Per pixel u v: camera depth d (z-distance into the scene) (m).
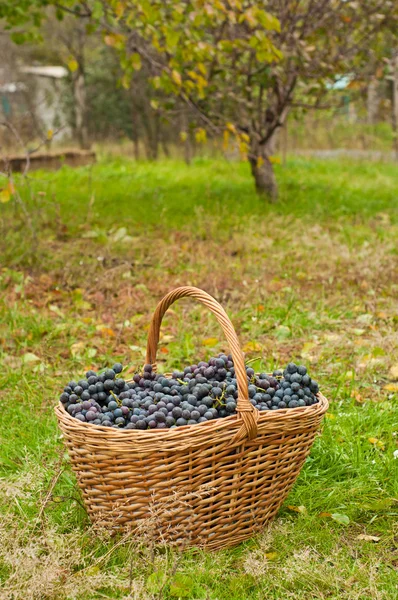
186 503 2.81
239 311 5.90
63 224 8.63
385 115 12.15
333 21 10.16
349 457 3.58
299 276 6.96
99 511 2.92
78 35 19.20
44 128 22.22
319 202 11.05
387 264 7.38
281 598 2.62
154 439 2.75
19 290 6.22
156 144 18.31
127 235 8.70
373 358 4.90
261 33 6.70
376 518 3.15
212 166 15.64
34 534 2.96
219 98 10.38
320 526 3.07
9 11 8.86
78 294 6.32
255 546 2.92
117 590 2.63
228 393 3.00
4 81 23.36
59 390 4.50
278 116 10.50
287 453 2.98
